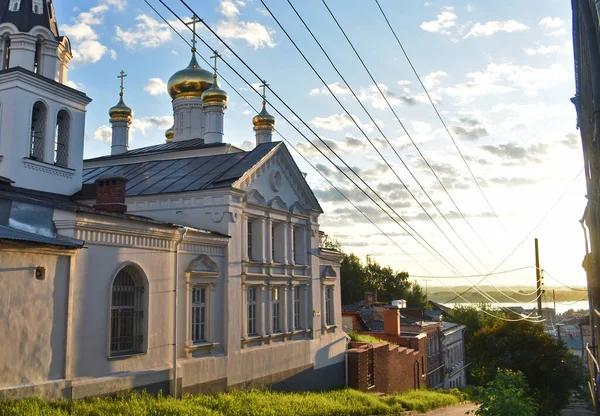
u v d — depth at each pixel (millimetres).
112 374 17703
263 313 25906
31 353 15273
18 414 13227
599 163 18297
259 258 26094
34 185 21578
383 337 44656
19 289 15102
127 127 39344
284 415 20156
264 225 26656
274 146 27672
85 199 22781
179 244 20938
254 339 24938
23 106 21391
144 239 19391
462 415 29906
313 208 31078
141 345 19047
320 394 27750
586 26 16344
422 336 46219
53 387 15617
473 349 39875
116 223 18078
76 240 16797
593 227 24953
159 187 25125
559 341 38344
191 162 28234
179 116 39062
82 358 16797
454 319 78750
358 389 33125
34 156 22203
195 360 21172
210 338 22266
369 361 35219
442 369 53500
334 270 34125
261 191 26562
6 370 14602
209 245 22531
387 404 29312
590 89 18875
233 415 18625
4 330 14625
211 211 23734
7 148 20906
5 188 20109
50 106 22500
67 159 23125
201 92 38750
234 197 24016
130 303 19125
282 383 26906
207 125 34750
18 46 22141
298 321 29641
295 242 30156
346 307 56969
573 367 37469
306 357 29281
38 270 15734
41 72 22641
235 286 23719
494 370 37188
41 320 15633
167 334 20078
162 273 20078
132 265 18844
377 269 89375
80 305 16875
